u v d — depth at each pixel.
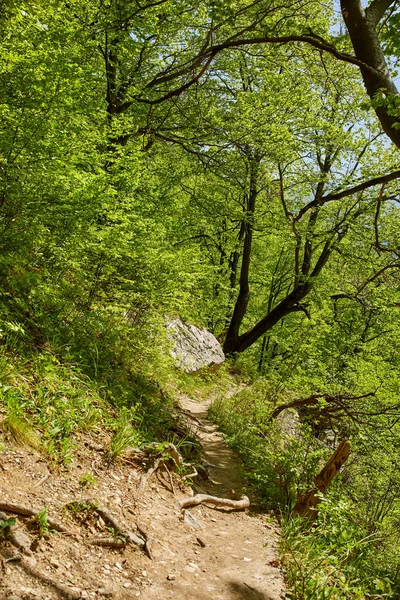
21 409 4.66
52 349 6.42
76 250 7.61
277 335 25.08
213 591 4.05
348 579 5.09
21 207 6.20
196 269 12.41
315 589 4.43
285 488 7.53
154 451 6.04
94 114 9.73
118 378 7.81
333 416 10.20
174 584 3.94
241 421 11.40
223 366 18.78
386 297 14.48
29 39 7.48
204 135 13.25
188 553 4.61
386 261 15.62
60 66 6.70
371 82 5.66
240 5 10.07
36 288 6.59
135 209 10.95
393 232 16.91
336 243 18.45
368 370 12.59
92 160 7.90
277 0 8.83
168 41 13.23
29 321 6.44
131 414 6.41
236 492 7.28
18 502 3.71
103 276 8.89
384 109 5.52
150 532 4.56
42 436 4.64
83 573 3.51
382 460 9.70
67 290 7.55
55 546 3.58
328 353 14.16
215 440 9.80
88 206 6.98
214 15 5.93
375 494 9.30
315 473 7.83
